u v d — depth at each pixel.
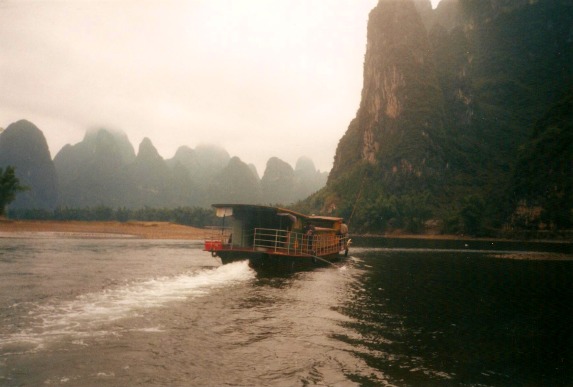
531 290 16.50
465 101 180.12
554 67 185.50
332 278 18.78
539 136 119.06
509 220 109.75
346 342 8.09
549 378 6.48
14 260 20.97
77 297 11.23
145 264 21.50
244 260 21.25
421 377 6.38
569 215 95.25
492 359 7.46
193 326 8.66
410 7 183.75
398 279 19.14
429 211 129.75
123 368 6.02
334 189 178.62
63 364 6.05
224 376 5.96
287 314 10.36
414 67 173.38
